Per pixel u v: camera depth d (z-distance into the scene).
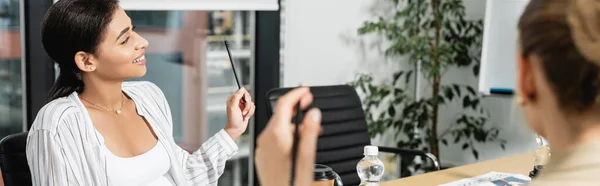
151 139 2.24
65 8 2.05
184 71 3.80
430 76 4.43
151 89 2.42
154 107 2.34
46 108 2.08
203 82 3.90
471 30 4.61
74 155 2.03
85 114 2.09
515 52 0.67
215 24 3.88
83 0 2.06
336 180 1.96
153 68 3.66
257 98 4.09
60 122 2.04
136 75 2.15
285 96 0.65
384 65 4.60
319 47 4.17
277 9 3.90
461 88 4.77
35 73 3.20
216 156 2.37
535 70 0.64
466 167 2.62
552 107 0.63
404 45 4.36
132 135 2.20
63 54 2.09
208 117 3.98
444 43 4.57
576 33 0.60
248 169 4.19
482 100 4.73
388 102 4.68
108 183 2.08
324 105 2.94
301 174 0.63
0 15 3.11
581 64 0.60
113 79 2.13
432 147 4.64
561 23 0.61
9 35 3.15
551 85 0.62
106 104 2.17
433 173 2.51
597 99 0.61
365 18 4.41
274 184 0.63
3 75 3.17
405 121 4.79
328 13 4.19
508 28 4.07
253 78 4.07
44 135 2.03
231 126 2.38
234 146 2.38
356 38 4.38
